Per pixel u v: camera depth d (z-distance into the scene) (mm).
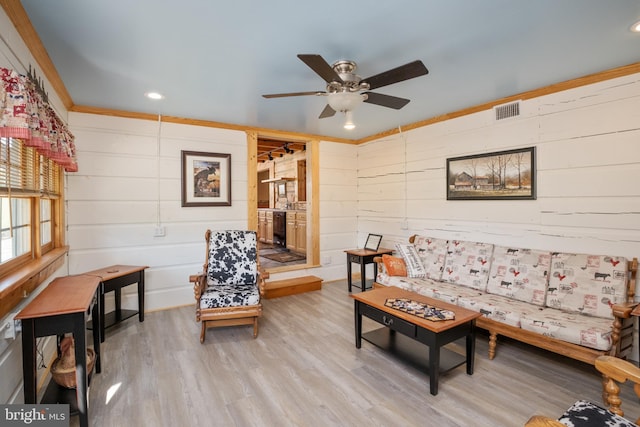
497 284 3100
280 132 4664
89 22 1865
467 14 1832
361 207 5344
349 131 4773
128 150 3646
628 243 2557
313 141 4988
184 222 3969
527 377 2352
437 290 3176
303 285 4504
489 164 3459
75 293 1943
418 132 4266
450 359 2434
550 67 2572
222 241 3602
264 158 8805
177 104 3389
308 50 2225
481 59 2416
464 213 3738
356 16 1836
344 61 2357
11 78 1422
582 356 2178
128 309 3613
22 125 1416
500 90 3088
